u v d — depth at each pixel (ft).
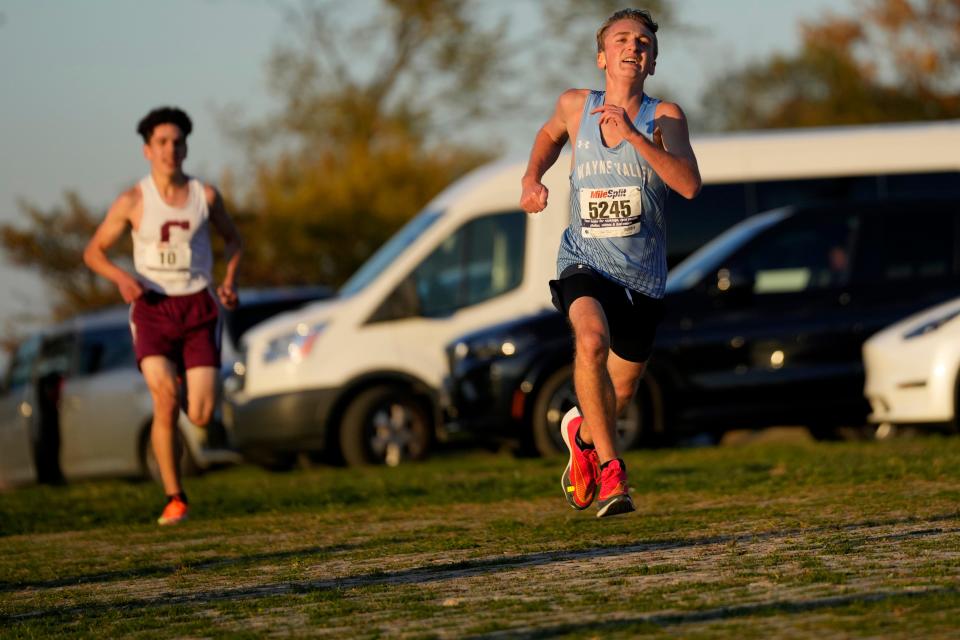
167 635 41.50
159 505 91.86
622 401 59.31
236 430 134.82
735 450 110.22
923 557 46.78
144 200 78.07
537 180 57.93
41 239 295.89
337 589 47.80
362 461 132.26
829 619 36.99
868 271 122.72
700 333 120.16
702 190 141.18
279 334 134.31
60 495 110.63
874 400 117.29
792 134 143.95
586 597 42.70
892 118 386.73
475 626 39.27
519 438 120.57
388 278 135.54
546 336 120.57
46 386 160.76
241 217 283.18
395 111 346.95
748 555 49.83
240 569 56.03
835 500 68.03
